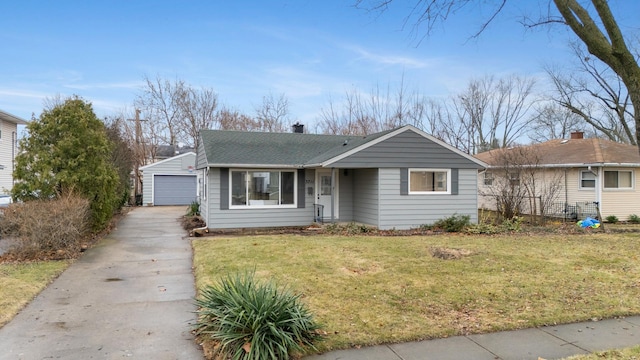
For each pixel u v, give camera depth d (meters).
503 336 4.48
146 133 33.53
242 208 14.05
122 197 21.64
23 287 6.37
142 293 6.32
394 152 13.80
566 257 8.69
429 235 12.45
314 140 17.30
